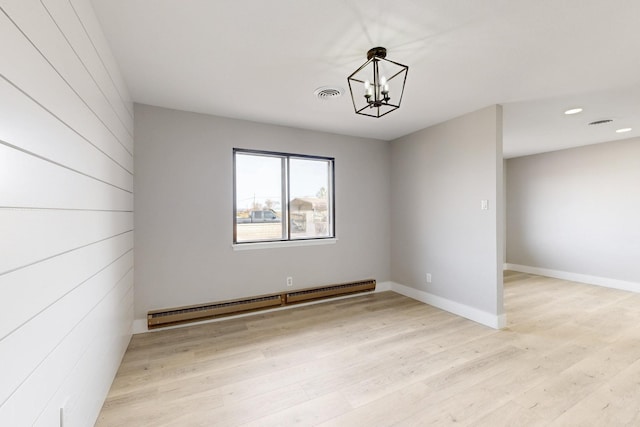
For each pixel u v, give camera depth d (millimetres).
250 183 3463
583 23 1678
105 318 1762
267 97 2703
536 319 3127
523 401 1769
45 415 1008
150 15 1584
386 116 3256
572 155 4875
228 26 1696
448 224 3410
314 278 3770
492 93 2650
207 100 2754
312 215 3865
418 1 1504
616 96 2723
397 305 3635
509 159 5797
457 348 2469
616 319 3119
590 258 4672
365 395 1844
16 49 847
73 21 1263
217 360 2283
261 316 3246
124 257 2324
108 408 1715
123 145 2277
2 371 776
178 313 2873
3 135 786
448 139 3395
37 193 960
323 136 3832
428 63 2127
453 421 1606
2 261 780
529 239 5484
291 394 1858
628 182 4270
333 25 1695
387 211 4363
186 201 3008
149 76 2281
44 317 1004
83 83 1376
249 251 3350
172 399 1805
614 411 1673
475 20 1655
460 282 3266
